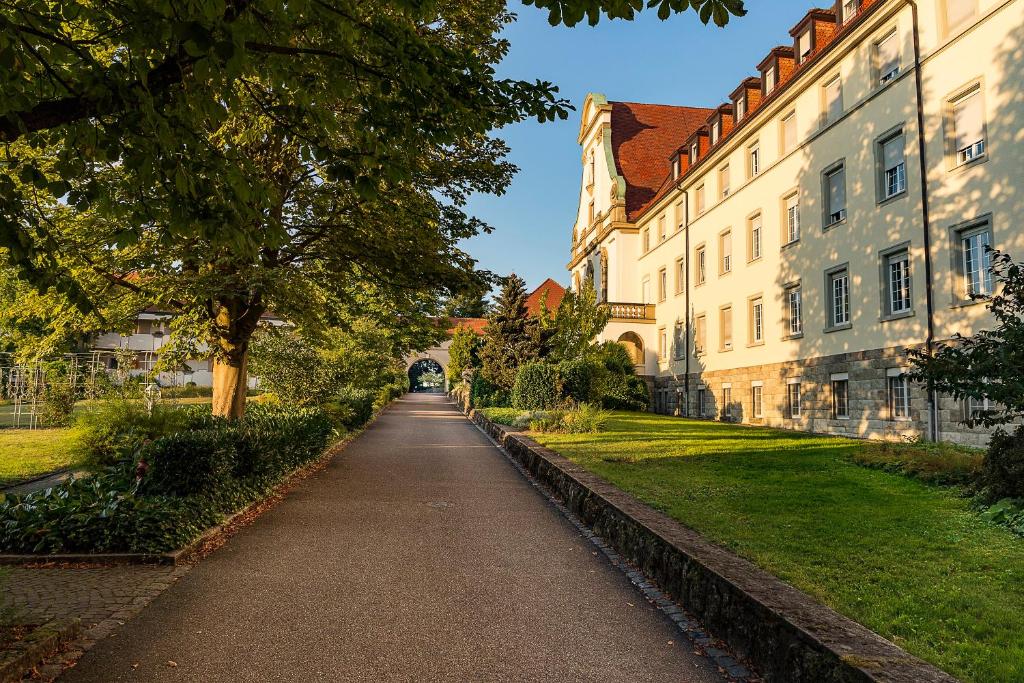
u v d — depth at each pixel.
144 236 11.21
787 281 23.28
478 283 14.23
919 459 10.95
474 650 4.34
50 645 4.17
